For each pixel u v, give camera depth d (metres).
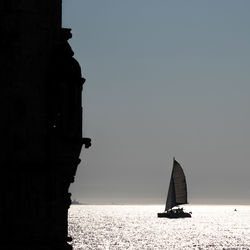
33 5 33.12
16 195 31.92
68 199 35.19
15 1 32.66
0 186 31.69
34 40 33.00
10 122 31.95
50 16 34.22
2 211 31.67
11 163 31.72
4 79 32.09
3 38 32.31
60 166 33.69
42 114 33.00
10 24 32.44
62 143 33.59
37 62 33.00
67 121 33.94
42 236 32.88
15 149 31.92
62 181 34.34
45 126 33.09
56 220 33.91
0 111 31.89
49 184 33.25
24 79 32.41
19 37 32.47
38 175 32.62
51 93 33.41
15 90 32.12
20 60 32.41
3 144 31.78
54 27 34.59
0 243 31.38
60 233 34.25
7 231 31.64
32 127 32.47
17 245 31.70
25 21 32.72
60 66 33.72
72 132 34.16
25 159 32.09
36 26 33.16
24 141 32.12
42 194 32.88
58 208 34.09
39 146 32.72
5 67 32.16
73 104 34.28
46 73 33.47
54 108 33.28
